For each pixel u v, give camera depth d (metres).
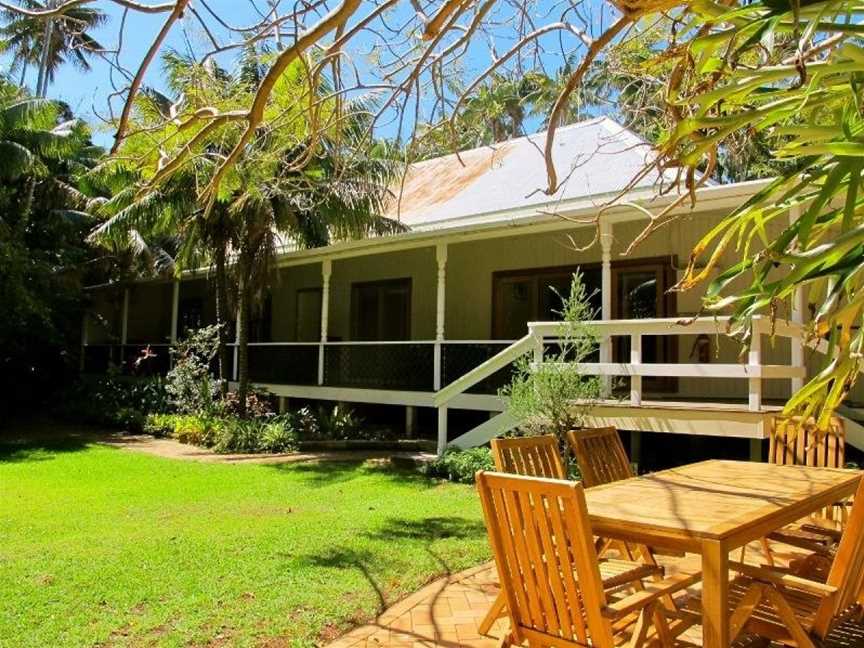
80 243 20.45
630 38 4.37
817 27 2.50
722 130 2.80
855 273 2.58
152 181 3.55
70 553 5.79
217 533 6.49
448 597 4.80
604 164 12.93
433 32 2.80
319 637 4.10
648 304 11.48
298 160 5.12
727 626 2.93
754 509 3.44
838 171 2.52
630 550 4.40
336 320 16.52
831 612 3.10
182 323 21.22
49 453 12.28
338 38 3.32
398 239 12.13
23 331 18.42
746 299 2.95
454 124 4.54
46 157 20.16
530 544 3.00
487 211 13.47
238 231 13.61
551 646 3.02
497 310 13.38
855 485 4.30
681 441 10.46
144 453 12.30
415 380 12.65
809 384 2.90
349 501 8.11
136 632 4.14
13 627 4.21
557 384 8.34
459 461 9.59
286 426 12.99
